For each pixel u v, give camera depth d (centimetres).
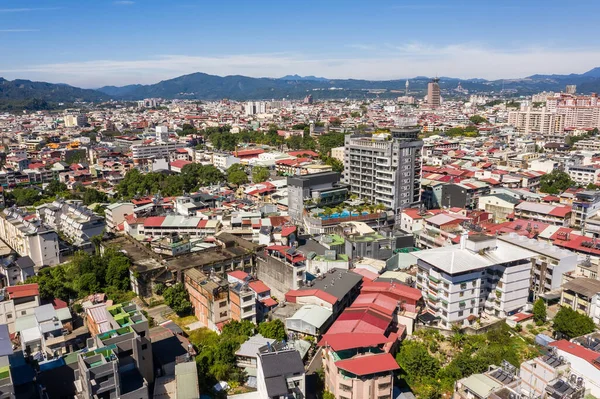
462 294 11344
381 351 8781
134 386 7694
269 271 13938
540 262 13112
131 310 9738
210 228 17038
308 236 16650
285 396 7662
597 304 11175
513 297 11788
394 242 15712
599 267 12294
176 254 15025
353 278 12306
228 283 11838
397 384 9400
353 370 8050
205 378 9200
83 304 12638
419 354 9625
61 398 7975
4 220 18188
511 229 16450
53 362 8288
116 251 14925
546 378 7869
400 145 19775
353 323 10138
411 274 13825
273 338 10331
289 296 11806
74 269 14212
